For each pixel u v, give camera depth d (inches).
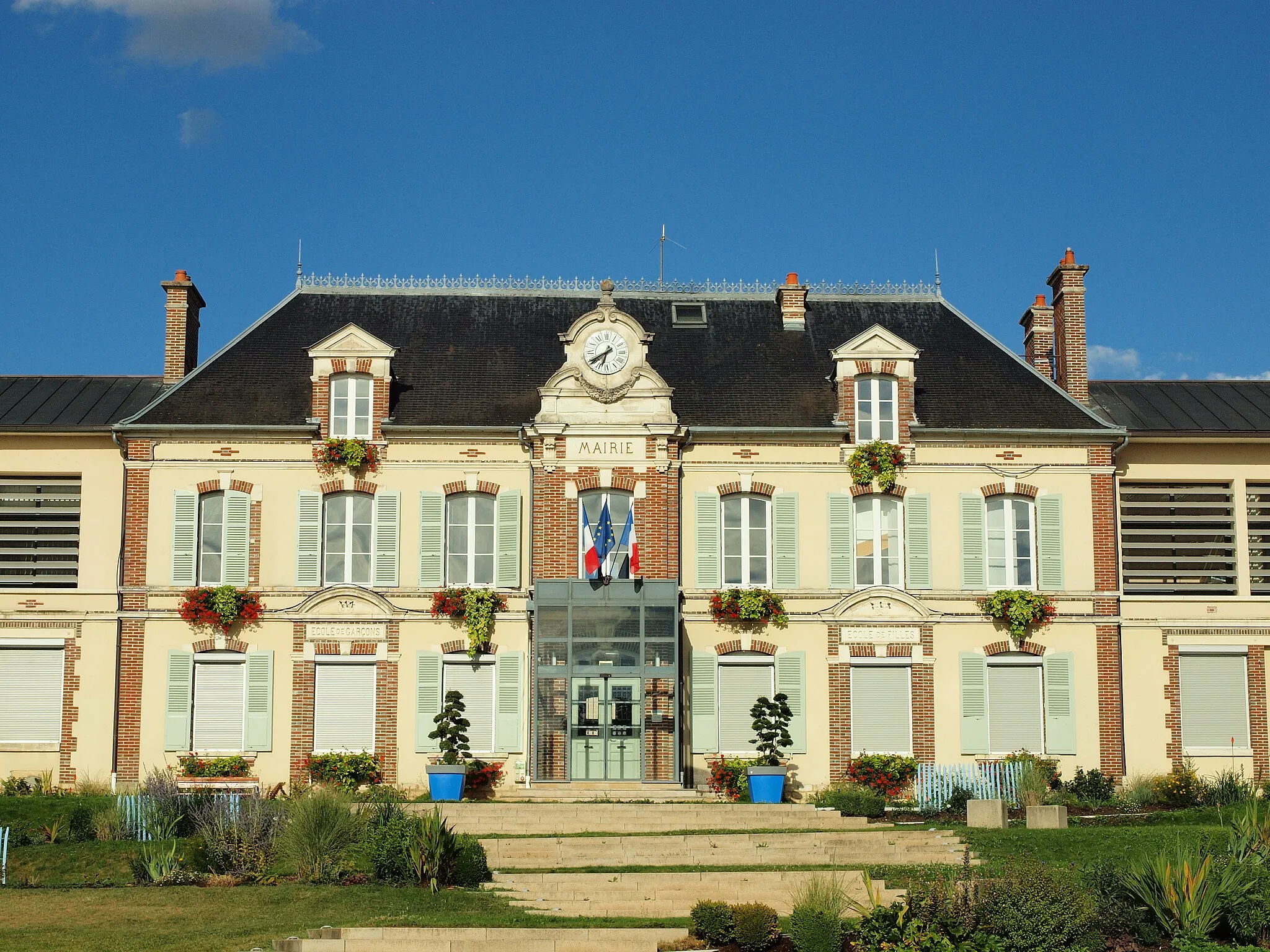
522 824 983.6
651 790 1143.0
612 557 1193.4
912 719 1221.7
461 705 1149.7
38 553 1245.7
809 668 1224.8
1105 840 906.1
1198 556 1298.0
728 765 1179.9
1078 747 1222.3
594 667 1174.3
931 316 1396.4
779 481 1246.3
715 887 807.1
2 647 1224.8
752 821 1010.1
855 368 1259.2
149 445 1230.3
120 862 882.1
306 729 1198.3
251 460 1230.9
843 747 1212.5
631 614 1181.1
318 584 1217.4
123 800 960.9
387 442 1236.5
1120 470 1291.8
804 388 1295.5
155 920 759.1
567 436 1221.1
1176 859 751.7
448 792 1118.4
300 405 1259.2
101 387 1327.5
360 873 844.6
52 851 898.1
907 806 1155.3
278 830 890.1
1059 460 1261.1
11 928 745.6
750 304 1397.6
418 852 824.3
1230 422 1306.6
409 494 1232.2
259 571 1216.8
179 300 1333.7
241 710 1204.5
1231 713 1258.0
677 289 1413.6
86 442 1256.2
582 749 1167.6
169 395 1262.3
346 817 880.9
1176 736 1244.5
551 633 1178.0
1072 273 1337.4
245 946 709.9
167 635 1208.8
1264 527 1301.7
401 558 1223.5
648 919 759.1
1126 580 1305.4
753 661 1228.5
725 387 1290.6
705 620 1225.4
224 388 1272.1
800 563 1236.5
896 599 1229.1
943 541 1244.5
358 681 1212.5
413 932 712.4
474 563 1233.4
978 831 948.6
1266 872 740.0
